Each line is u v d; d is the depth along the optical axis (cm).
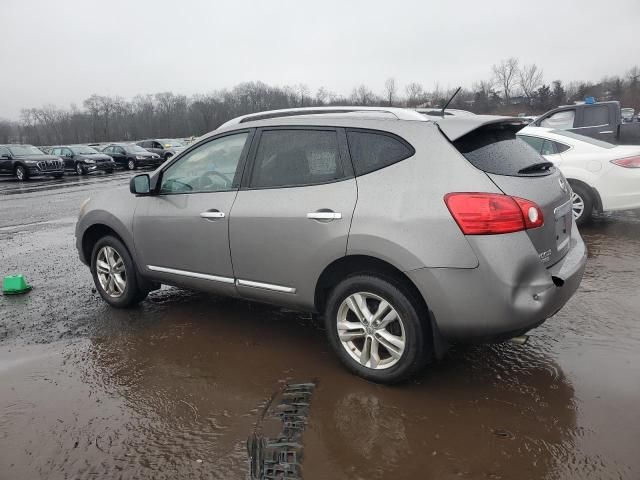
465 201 302
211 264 412
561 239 349
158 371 375
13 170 2448
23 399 340
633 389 324
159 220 442
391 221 317
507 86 7119
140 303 520
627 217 843
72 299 542
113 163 2911
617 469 254
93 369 381
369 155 341
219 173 415
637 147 738
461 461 265
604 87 7225
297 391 340
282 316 473
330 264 347
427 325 325
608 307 457
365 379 348
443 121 331
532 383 338
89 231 512
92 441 293
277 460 271
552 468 257
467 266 301
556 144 777
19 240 911
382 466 263
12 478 264
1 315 499
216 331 443
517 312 301
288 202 363
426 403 319
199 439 292
